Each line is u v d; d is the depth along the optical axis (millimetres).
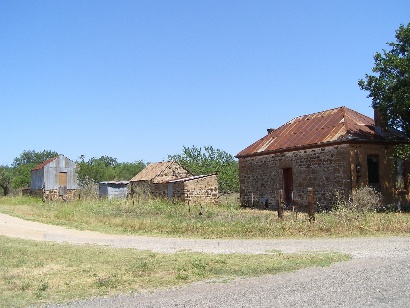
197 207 25078
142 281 8734
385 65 21000
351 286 7656
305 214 20203
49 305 7262
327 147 23000
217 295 7453
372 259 10156
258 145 28453
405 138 23625
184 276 8984
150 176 34438
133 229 17469
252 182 28094
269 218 17406
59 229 18156
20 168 62281
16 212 25969
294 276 8719
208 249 12477
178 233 16109
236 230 15492
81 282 8766
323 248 12062
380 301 6672
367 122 25062
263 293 7438
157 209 23703
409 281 7855
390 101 21062
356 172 21969
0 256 11719
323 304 6633
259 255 11141
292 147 24766
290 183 25625
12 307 7184
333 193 22562
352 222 15445
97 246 13422
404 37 20688
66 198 35750
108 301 7406
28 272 9766
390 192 23109
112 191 36625
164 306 6906
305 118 28234
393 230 14844
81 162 62375
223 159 41156
